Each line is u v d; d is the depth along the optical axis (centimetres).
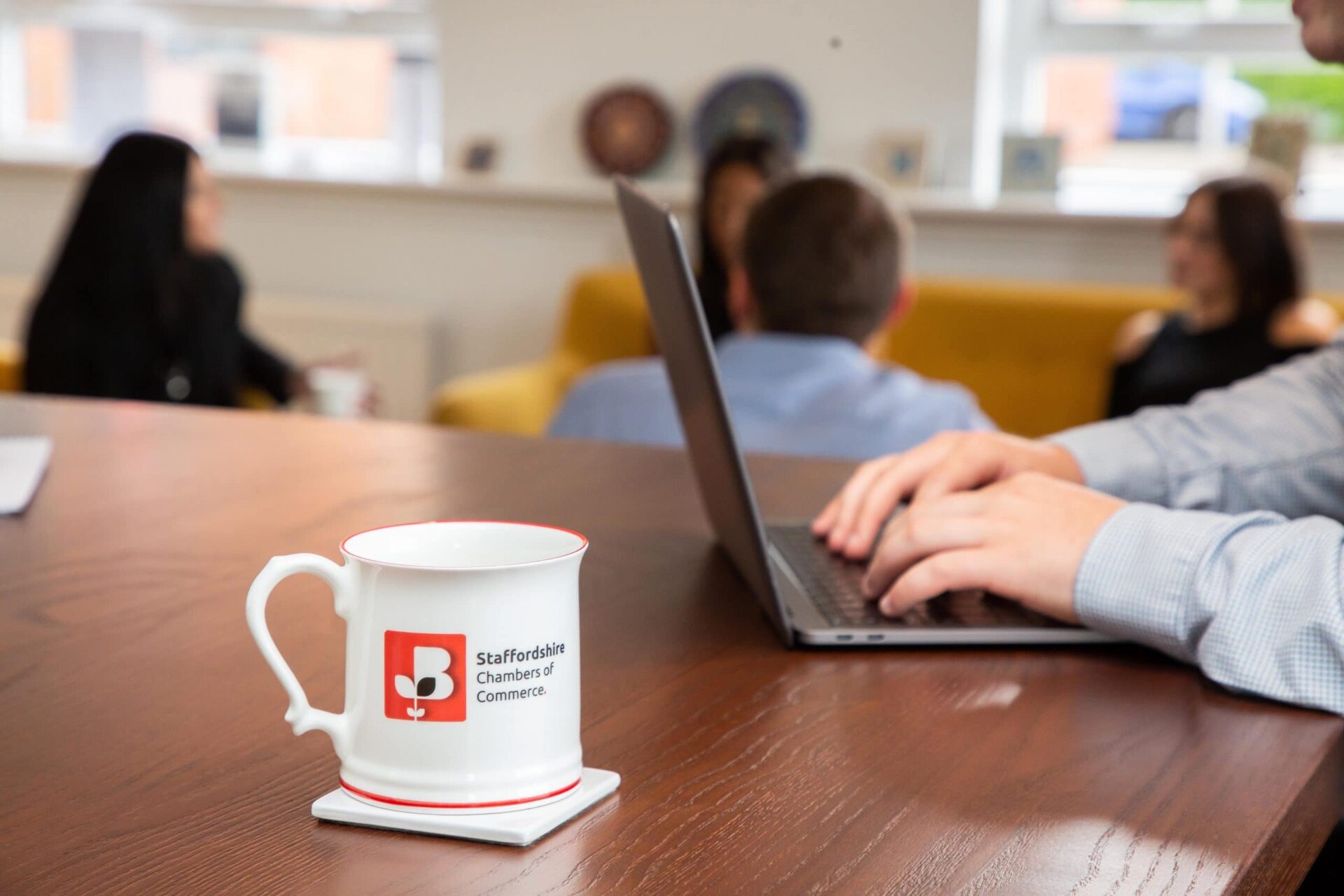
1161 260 347
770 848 47
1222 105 375
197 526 92
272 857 46
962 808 51
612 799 51
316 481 107
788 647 71
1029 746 58
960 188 371
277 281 412
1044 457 90
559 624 49
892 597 74
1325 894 84
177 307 289
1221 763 57
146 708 59
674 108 388
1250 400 98
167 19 436
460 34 401
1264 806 52
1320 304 312
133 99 443
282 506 98
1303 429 95
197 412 138
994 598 80
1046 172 364
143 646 67
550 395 336
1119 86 383
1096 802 52
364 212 403
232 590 77
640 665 68
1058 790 53
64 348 277
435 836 47
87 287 278
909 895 44
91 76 443
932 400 156
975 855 47
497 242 396
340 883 44
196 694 61
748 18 377
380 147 433
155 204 278
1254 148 347
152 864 45
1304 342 295
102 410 138
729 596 80
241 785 51
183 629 70
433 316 403
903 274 169
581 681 65
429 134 429
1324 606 65
